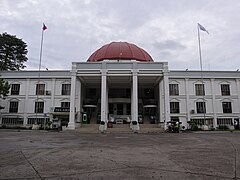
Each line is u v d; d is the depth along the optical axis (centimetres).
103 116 2812
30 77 3672
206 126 3186
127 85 3778
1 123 3603
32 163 632
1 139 1432
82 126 3100
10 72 3700
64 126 2869
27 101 3634
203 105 3544
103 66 2962
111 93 4028
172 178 478
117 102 3759
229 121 3528
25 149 931
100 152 852
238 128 3462
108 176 494
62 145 1098
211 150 930
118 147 1025
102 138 1628
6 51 4750
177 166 599
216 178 479
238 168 574
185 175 503
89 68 2970
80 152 850
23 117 3597
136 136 1903
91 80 3378
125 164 623
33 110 3612
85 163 635
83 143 1213
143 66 2956
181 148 1000
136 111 2820
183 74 3612
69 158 715
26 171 537
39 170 547
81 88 3559
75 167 582
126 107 3844
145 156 762
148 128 2875
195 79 3625
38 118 3588
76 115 3161
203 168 574
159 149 959
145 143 1234
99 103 3850
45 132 2459
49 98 3625
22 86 3691
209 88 3612
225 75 3634
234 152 870
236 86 3628
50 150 903
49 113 3491
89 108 3791
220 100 3581
